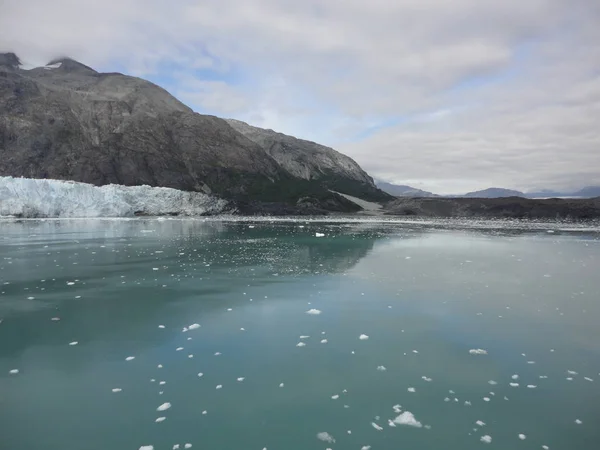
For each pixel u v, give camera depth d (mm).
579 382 7004
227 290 13305
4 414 6020
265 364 7703
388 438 5488
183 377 7184
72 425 5742
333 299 12164
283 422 5840
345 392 6664
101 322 10109
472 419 5926
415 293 12844
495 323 9938
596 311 10844
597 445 5328
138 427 5695
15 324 9938
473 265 18000
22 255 20500
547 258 20141
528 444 5352
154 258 19953
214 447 5262
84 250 22547
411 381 7051
